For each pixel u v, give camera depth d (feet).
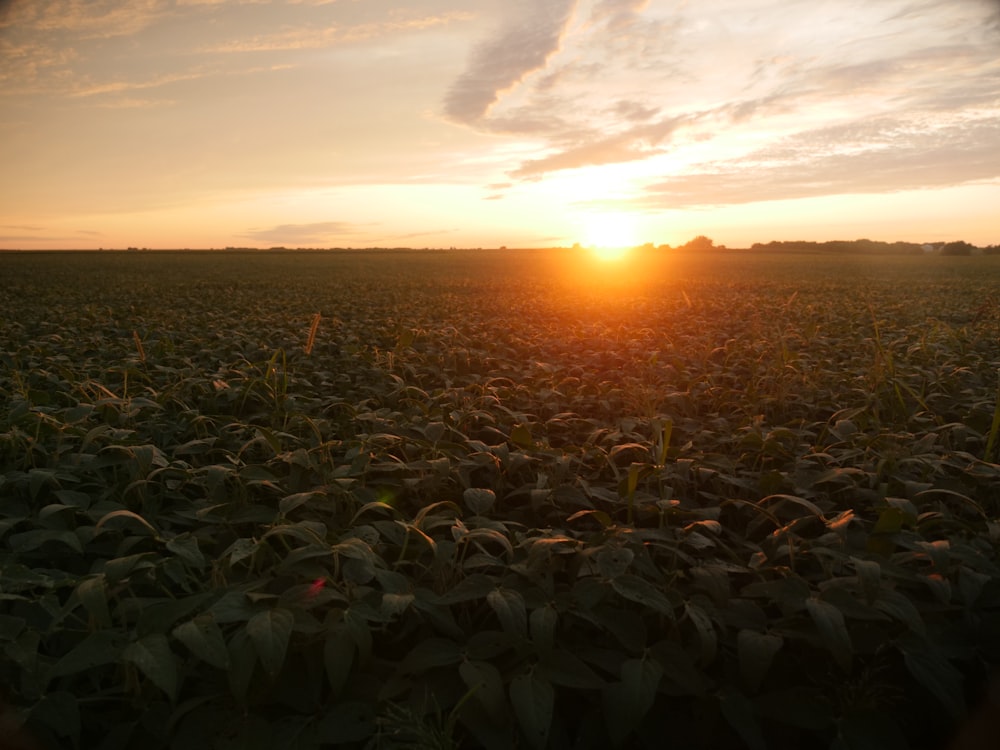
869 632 8.41
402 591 8.75
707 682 8.14
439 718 7.11
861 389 20.20
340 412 19.27
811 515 11.43
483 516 11.37
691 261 211.00
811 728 7.54
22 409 15.12
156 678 6.71
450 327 36.27
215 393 19.81
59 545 11.07
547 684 7.50
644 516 12.55
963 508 12.39
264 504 13.17
